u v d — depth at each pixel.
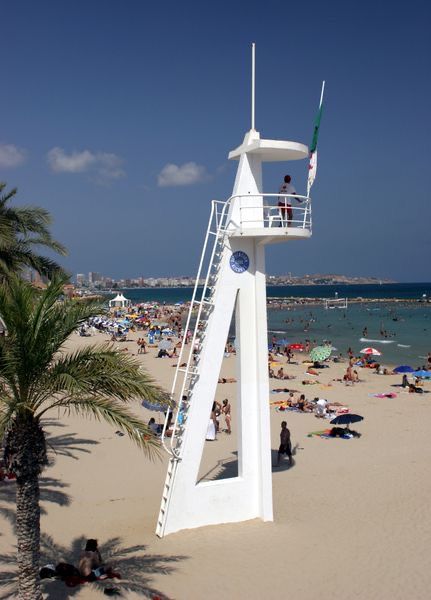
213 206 15.73
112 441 24.55
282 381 42.34
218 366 15.84
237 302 16.36
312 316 119.44
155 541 15.09
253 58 16.11
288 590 12.85
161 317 112.81
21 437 10.98
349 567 13.94
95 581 12.93
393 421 29.62
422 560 14.33
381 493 19.05
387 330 86.88
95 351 11.84
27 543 11.03
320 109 15.88
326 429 27.72
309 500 18.45
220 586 12.92
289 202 16.66
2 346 10.83
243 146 16.28
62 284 11.80
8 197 22.64
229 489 16.16
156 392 11.65
